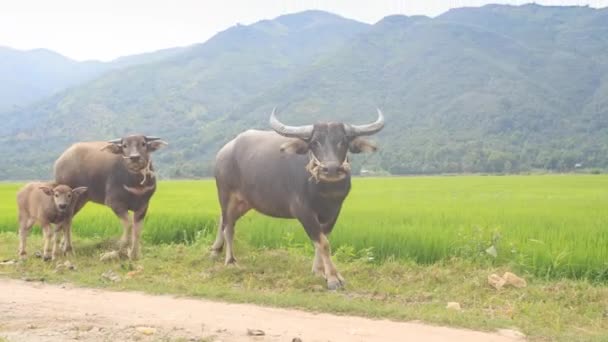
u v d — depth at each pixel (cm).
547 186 3541
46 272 1058
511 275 932
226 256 1112
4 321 734
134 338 661
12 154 11212
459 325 730
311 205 967
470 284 928
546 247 1066
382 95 13388
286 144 949
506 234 1216
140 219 1211
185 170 7575
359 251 1148
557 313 796
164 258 1179
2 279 1020
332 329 708
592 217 1516
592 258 1005
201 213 1636
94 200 1271
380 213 1650
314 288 938
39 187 1168
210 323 729
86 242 1366
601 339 677
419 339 670
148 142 1206
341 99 13450
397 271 1024
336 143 926
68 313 777
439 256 1122
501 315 788
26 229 1205
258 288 955
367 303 818
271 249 1259
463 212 1683
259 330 682
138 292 920
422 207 1909
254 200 1060
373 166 7700
